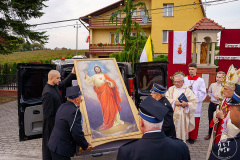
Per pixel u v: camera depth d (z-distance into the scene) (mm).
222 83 3639
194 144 5445
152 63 5215
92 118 3652
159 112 1729
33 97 4816
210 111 5727
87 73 4254
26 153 5043
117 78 4352
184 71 10320
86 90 3975
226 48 10141
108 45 24000
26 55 50188
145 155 1663
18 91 4539
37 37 13164
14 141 5828
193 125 5027
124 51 12055
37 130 4773
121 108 3926
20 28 12539
